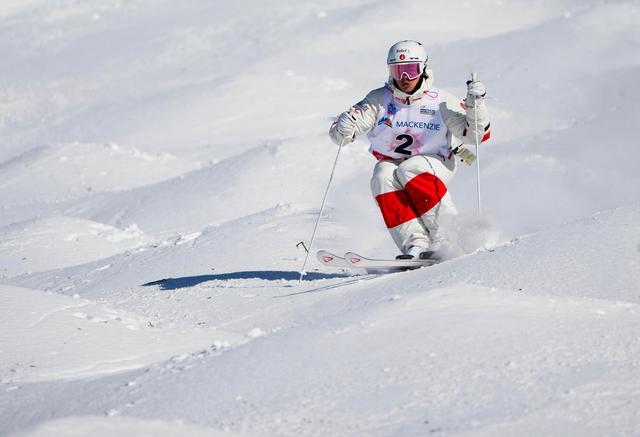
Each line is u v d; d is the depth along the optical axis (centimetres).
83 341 1700
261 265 2716
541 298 1549
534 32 11475
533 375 1208
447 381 1199
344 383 1216
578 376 1199
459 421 1085
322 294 2112
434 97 2311
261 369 1291
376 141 2362
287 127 9544
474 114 2241
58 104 11400
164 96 10950
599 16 11481
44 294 2014
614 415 1086
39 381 1480
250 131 9506
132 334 1777
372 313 1482
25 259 3659
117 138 9756
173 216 5162
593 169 4866
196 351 1586
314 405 1159
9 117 11069
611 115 6925
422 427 1077
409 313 1458
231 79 11069
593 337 1344
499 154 5562
